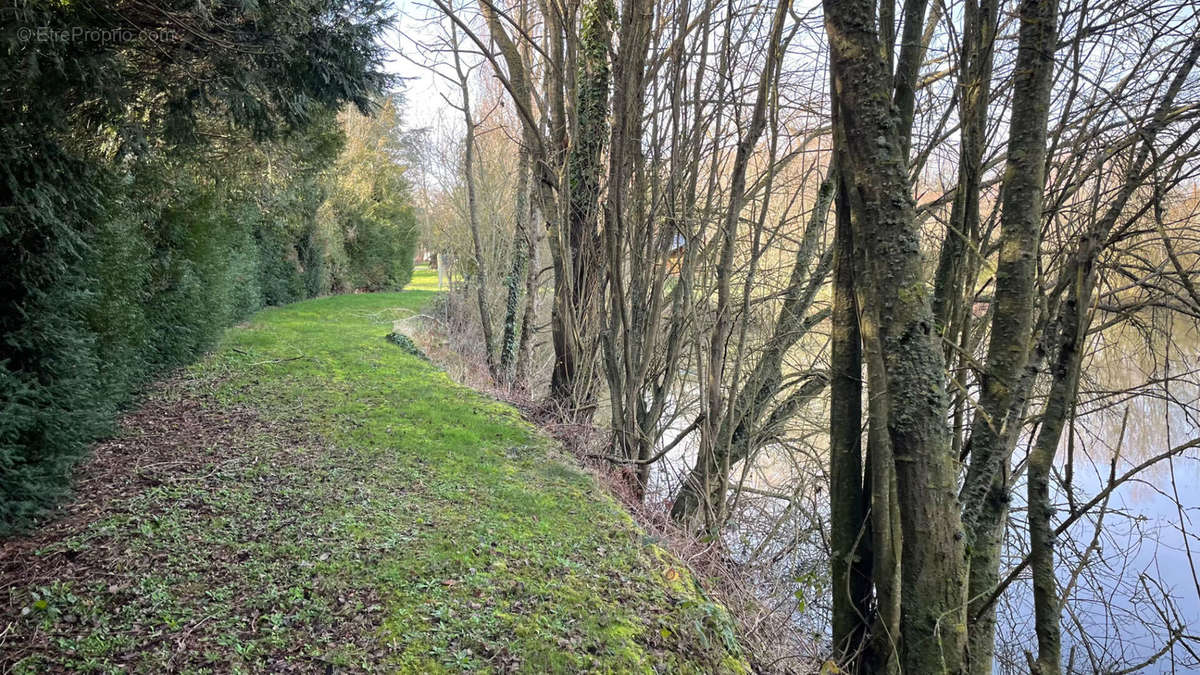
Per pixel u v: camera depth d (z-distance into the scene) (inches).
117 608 120.0
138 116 215.5
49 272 150.4
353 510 173.9
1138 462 201.3
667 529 206.4
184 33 179.3
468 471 214.5
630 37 215.0
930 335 88.7
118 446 208.7
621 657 119.6
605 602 138.5
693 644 129.2
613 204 226.5
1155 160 90.4
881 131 87.3
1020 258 101.5
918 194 176.2
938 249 180.7
